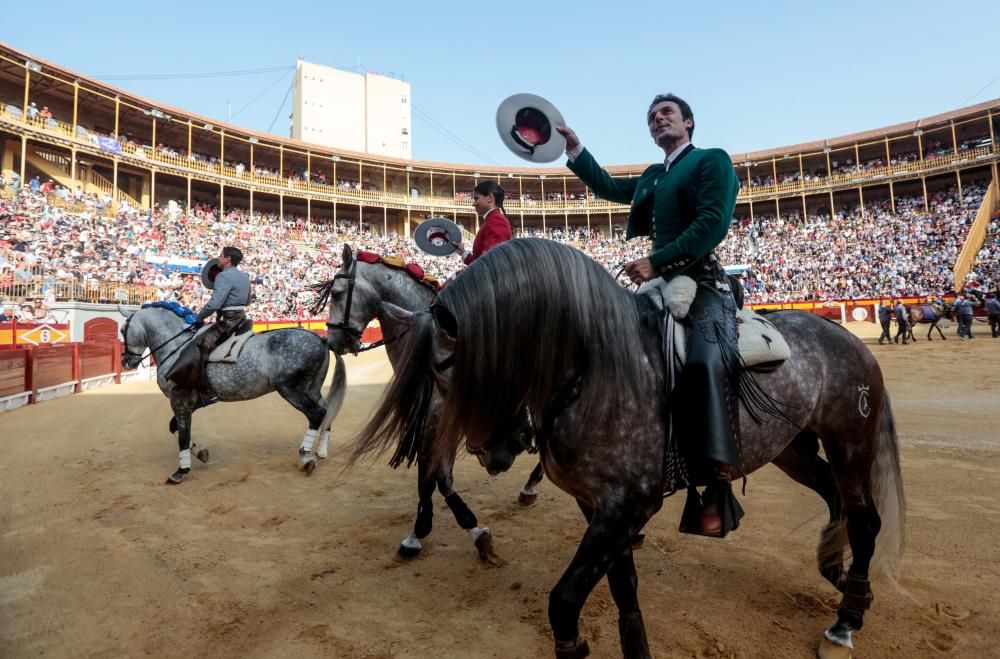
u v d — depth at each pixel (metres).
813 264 29.84
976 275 23.59
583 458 1.72
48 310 14.47
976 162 30.23
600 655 2.02
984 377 9.43
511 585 2.64
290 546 3.21
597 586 2.59
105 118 28.05
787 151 36.12
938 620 2.18
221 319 4.98
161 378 4.84
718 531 1.68
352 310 3.82
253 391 5.04
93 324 15.50
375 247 33.81
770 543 3.05
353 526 3.55
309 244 31.34
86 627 2.32
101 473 4.97
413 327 1.91
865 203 35.78
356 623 2.31
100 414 8.39
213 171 30.00
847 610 2.03
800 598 2.41
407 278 3.87
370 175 38.88
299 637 2.21
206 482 4.66
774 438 1.98
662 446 1.75
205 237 26.34
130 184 28.73
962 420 6.14
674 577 2.65
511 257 1.74
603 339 1.74
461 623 2.29
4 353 9.02
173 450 5.96
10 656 2.12
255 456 5.69
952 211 30.03
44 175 24.62
